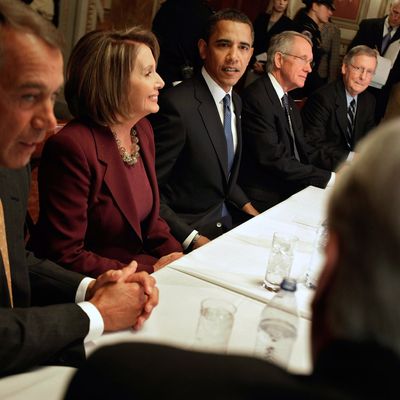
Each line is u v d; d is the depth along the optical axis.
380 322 0.46
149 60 1.89
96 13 5.79
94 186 1.85
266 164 3.30
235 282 1.60
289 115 3.53
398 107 5.85
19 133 1.12
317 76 6.07
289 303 1.27
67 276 1.48
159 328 1.30
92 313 1.23
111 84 1.83
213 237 2.60
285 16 6.04
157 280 1.54
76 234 1.81
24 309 1.18
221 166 2.73
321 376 0.48
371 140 0.49
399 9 5.85
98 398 0.49
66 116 5.37
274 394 0.46
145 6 6.29
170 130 2.61
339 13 6.97
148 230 2.13
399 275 0.45
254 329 1.35
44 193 1.82
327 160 3.87
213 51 2.72
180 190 2.71
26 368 1.12
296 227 2.28
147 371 0.50
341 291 0.48
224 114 2.82
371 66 4.15
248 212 2.91
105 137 1.90
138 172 2.04
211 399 0.46
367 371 0.45
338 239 0.49
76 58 1.88
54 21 5.48
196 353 0.53
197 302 1.45
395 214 0.45
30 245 1.88
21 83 1.07
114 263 1.84
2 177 1.37
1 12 1.05
